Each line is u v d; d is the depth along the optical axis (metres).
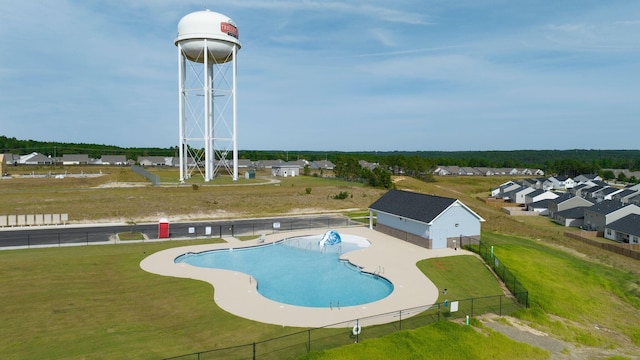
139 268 33.69
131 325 22.73
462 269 35.16
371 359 19.66
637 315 29.91
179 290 28.56
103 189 70.06
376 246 43.22
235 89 84.81
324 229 52.34
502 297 29.20
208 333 22.05
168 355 19.42
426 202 45.25
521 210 84.50
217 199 67.31
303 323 23.50
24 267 33.03
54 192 65.31
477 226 43.94
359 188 85.75
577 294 31.95
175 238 46.00
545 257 40.56
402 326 23.28
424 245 42.69
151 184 78.31
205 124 83.44
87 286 28.97
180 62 80.25
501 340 22.77
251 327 22.84
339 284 32.06
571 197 77.12
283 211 65.50
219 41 79.38
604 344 24.83
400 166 141.50
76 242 43.00
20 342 20.42
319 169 153.75
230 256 40.12
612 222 59.97
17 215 52.00
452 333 22.50
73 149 183.50
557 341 24.16
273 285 31.64
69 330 21.89
